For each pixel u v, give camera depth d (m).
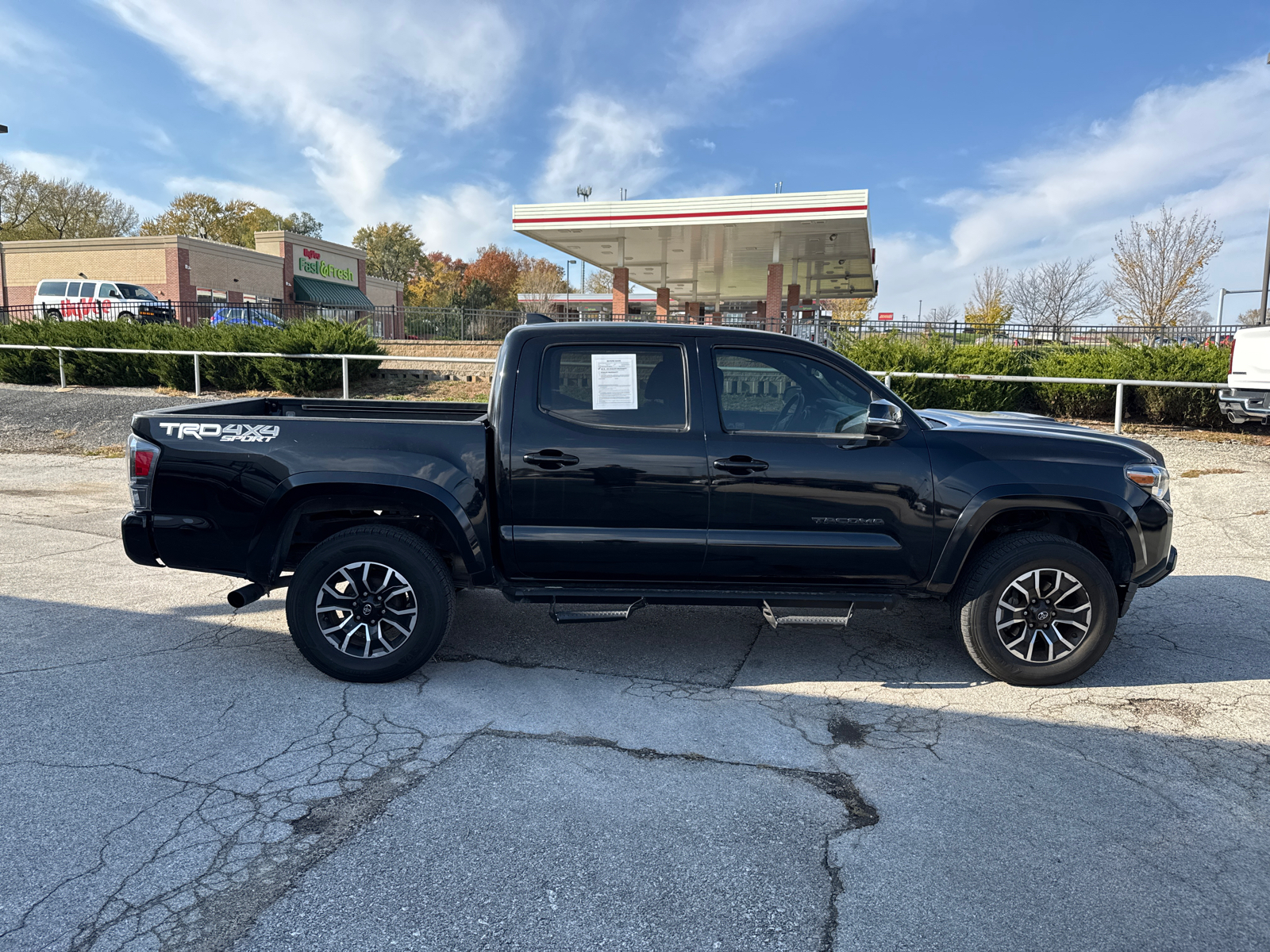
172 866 2.59
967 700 4.04
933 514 4.08
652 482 4.06
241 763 3.27
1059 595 4.14
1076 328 16.88
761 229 21.77
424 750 3.41
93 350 15.66
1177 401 11.62
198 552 4.11
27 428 12.80
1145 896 2.51
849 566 4.14
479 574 4.12
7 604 5.28
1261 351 10.33
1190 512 8.10
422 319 25.11
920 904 2.46
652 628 5.07
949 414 4.95
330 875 2.56
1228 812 3.02
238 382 15.99
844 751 3.47
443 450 4.06
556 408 4.13
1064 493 4.05
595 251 26.25
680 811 2.97
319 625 4.09
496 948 2.25
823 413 4.20
